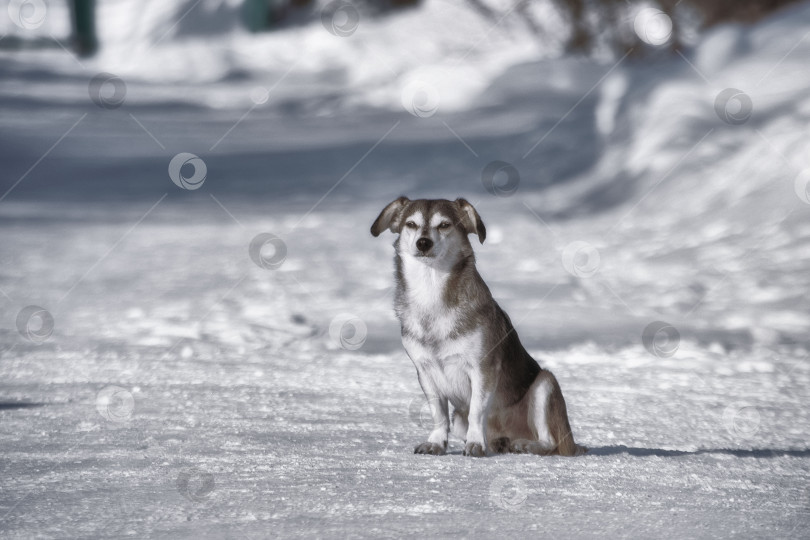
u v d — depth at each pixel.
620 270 16.09
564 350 11.16
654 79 25.08
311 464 6.07
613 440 7.40
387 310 13.27
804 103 20.88
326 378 9.46
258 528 4.66
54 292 14.16
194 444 6.59
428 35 50.03
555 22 36.69
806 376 10.18
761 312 13.41
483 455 6.54
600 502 5.29
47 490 5.35
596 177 22.89
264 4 58.97
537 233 19.19
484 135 29.70
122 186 25.25
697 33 30.78
